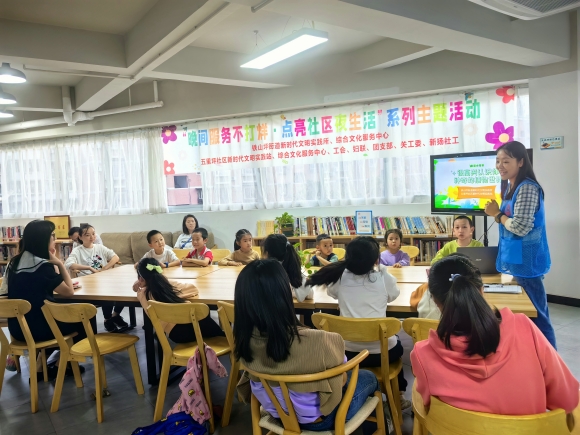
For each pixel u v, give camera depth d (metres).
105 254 4.50
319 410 1.60
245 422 2.46
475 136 4.89
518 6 2.66
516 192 2.46
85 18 3.73
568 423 1.24
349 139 5.45
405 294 2.58
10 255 6.85
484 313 1.19
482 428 1.15
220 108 5.75
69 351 2.67
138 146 6.37
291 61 5.34
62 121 6.15
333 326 2.00
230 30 4.18
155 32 3.55
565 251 4.31
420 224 5.11
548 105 4.32
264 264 1.58
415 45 4.37
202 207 6.35
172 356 2.50
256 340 1.57
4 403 2.83
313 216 5.66
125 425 2.50
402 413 2.41
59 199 6.77
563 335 3.50
